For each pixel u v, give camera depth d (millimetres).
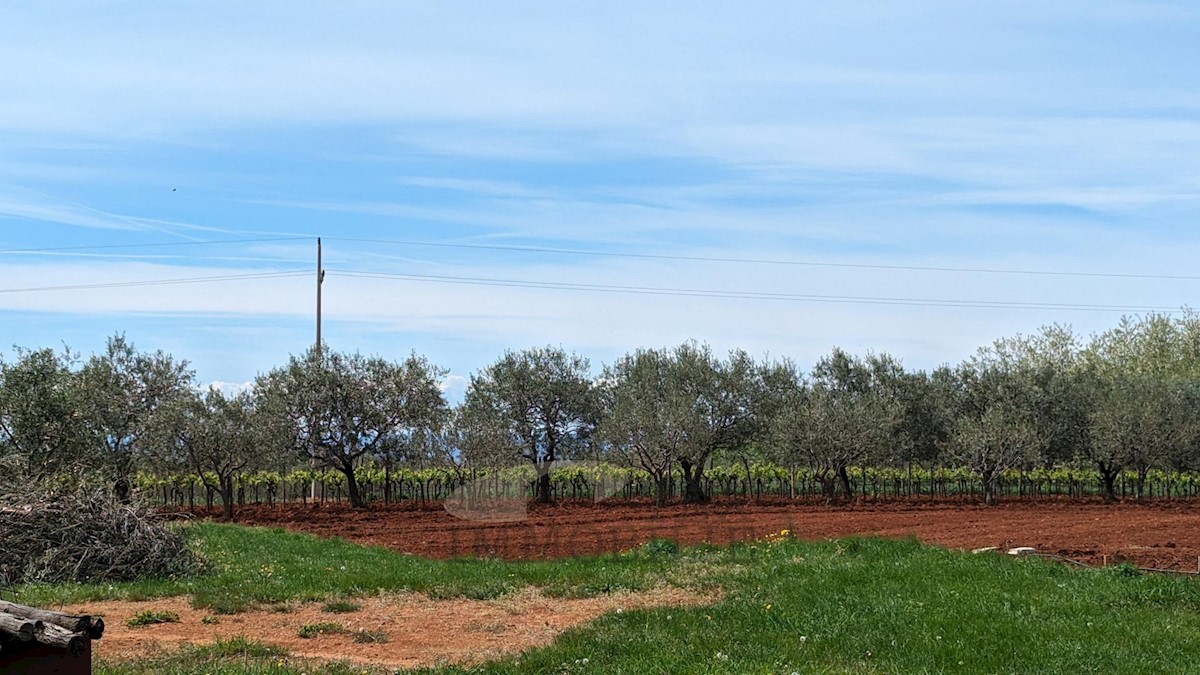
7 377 29297
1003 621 11508
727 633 11125
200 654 10500
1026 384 44250
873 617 11773
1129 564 15430
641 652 10359
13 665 5969
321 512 34969
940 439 43594
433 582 15109
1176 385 47125
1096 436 41156
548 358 42094
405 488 44844
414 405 38531
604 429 38031
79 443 29844
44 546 16203
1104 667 9766
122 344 33469
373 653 10914
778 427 39125
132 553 16453
